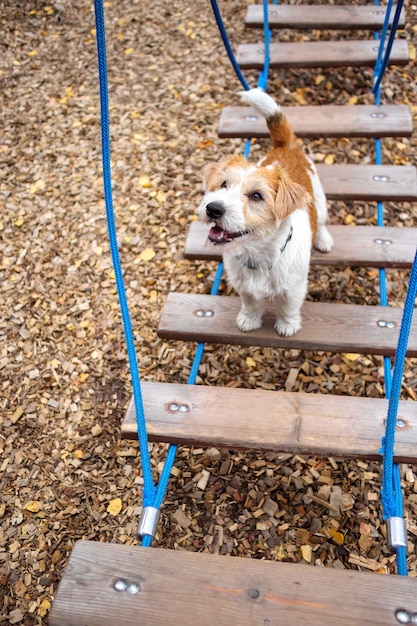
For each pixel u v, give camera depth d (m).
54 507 3.16
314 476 3.19
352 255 3.65
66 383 3.68
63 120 5.35
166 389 3.01
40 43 6.12
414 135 4.91
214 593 2.18
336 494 3.11
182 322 3.38
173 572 2.24
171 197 4.64
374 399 2.88
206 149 4.95
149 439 2.85
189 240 3.82
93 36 6.13
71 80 5.72
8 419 3.53
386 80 5.29
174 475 3.24
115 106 5.41
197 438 2.80
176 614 2.13
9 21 6.35
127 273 4.21
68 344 3.86
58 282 4.20
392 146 4.82
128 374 3.69
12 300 4.12
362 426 2.76
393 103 5.13
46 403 3.59
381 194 3.98
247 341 3.30
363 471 3.19
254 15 5.28
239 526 3.03
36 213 4.66
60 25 6.29
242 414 2.87
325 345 3.21
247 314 3.29
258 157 4.80
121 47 6.00
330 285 3.98
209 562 2.27
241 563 2.27
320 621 2.09
